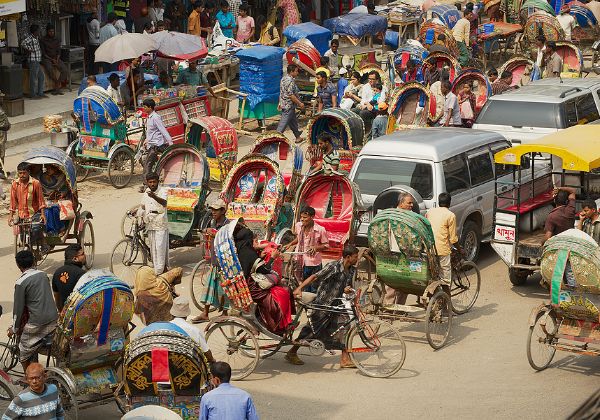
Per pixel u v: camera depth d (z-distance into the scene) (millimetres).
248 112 30172
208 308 15633
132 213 18688
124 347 13078
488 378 14656
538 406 13422
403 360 14789
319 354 14891
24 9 29391
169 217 19281
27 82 31406
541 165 21000
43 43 31812
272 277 14703
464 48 36156
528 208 18734
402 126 25578
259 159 19062
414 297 18125
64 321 12562
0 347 15109
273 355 15812
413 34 40250
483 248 21328
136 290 13664
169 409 11680
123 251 19844
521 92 24172
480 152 20234
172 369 11906
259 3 40812
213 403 10836
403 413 13258
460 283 17281
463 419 12961
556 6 42875
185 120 27031
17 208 18656
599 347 15625
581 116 23922
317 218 18344
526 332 16594
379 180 19250
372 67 30625
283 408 13531
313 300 14883
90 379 12883
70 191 19250
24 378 13531
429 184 18844
